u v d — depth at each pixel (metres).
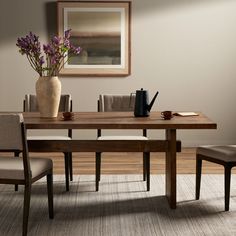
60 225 3.93
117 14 7.31
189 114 4.63
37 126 4.04
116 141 4.23
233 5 7.38
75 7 7.28
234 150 4.27
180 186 5.11
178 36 7.41
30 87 7.45
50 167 4.03
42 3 7.32
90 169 6.00
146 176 5.45
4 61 7.39
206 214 4.18
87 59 7.37
